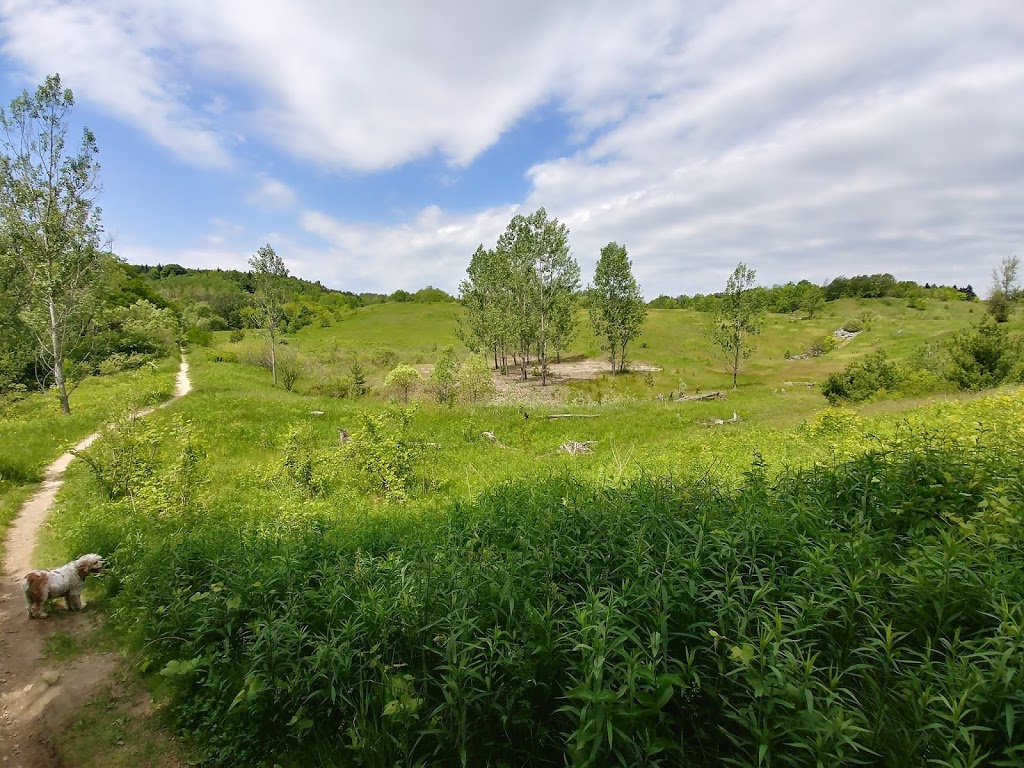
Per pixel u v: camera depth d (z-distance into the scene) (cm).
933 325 7219
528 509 824
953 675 322
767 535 527
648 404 3109
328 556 700
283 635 486
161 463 1369
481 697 389
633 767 304
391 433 1739
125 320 3688
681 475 913
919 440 801
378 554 733
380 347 7006
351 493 1320
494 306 5447
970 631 390
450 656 400
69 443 1884
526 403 3338
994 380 2239
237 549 735
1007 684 302
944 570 402
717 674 381
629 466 1384
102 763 449
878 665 380
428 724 394
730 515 598
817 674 381
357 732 418
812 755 291
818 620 391
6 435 1823
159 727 491
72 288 2319
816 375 5169
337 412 2544
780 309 10288
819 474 726
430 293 16812
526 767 382
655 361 6175
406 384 3095
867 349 6325
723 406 2955
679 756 351
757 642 371
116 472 1277
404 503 1224
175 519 1029
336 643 479
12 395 2375
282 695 468
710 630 378
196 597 612
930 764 303
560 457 1723
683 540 533
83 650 621
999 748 295
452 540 721
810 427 1535
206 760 447
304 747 444
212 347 6431
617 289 5253
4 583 820
